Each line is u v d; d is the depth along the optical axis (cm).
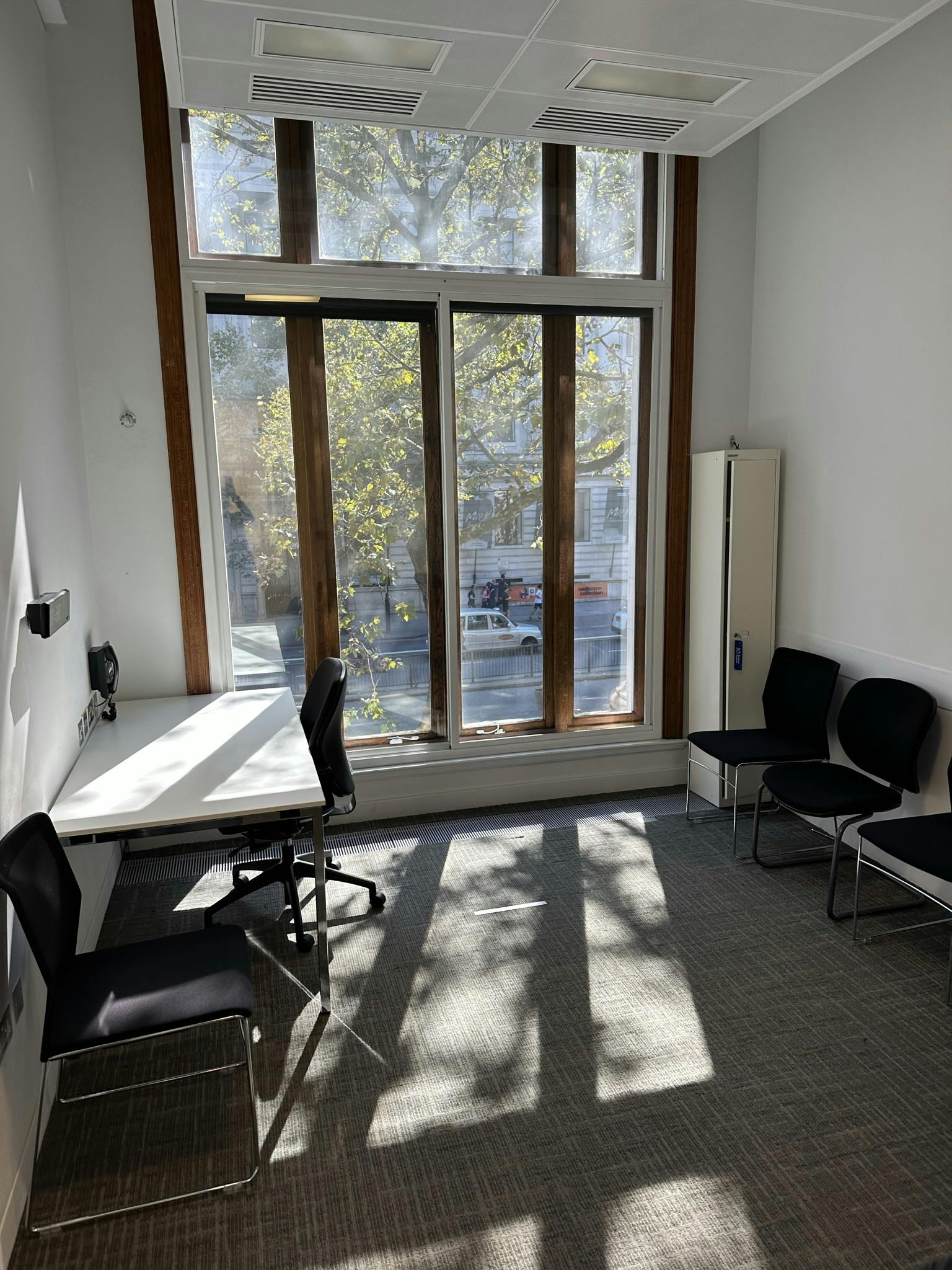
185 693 414
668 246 440
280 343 406
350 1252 199
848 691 395
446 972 309
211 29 262
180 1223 209
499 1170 221
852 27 267
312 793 278
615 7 253
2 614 229
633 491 465
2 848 205
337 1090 251
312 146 395
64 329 353
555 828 432
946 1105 241
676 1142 229
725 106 323
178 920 351
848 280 384
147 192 375
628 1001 290
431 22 260
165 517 399
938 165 332
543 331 439
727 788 450
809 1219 205
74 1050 203
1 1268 192
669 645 474
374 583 436
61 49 360
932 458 343
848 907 350
